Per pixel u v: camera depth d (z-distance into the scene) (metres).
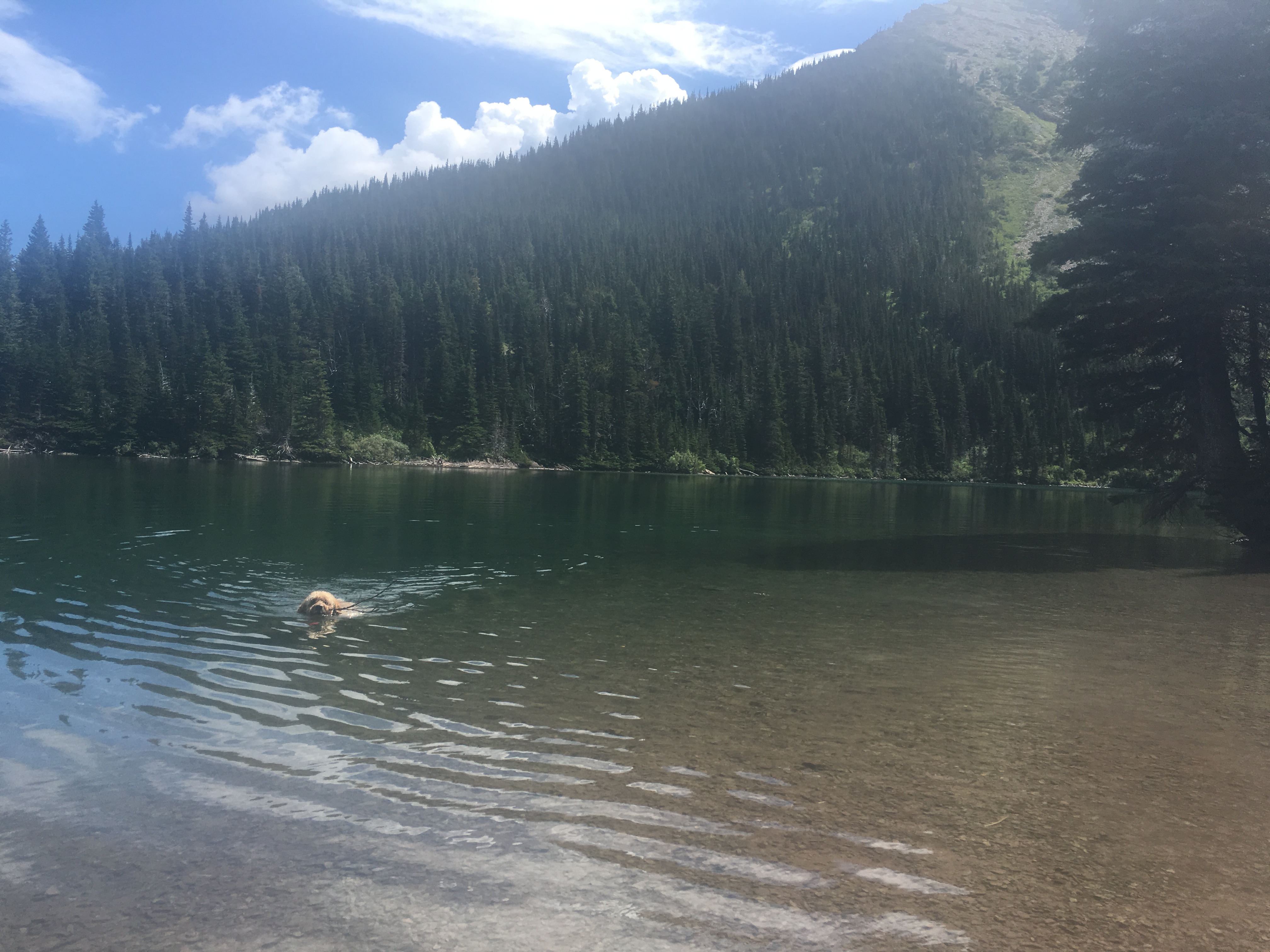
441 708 8.39
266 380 116.94
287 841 5.41
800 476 126.50
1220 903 4.84
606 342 142.38
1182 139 24.30
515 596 15.61
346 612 13.62
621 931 4.40
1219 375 26.27
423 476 79.56
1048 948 4.31
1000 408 131.38
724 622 13.40
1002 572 20.38
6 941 4.23
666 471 121.12
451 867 5.09
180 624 12.24
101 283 136.38
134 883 4.86
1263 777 6.94
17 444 109.75
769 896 4.80
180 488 46.34
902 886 4.96
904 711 8.69
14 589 14.75
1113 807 6.24
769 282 177.88
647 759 7.06
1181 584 18.66
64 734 7.38
